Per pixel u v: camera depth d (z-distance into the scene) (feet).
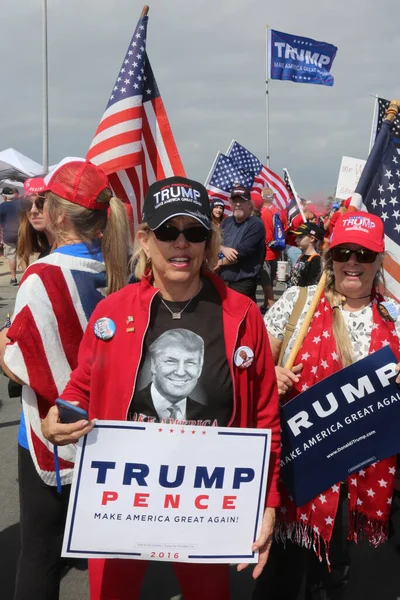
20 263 9.14
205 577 6.94
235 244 25.27
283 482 8.16
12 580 10.66
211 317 6.67
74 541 6.43
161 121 13.98
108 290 8.02
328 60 63.52
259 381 6.85
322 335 8.27
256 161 42.75
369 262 8.11
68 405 6.13
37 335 7.48
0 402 21.36
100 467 6.37
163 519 6.49
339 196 23.98
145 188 13.92
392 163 10.41
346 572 9.65
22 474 8.00
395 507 9.02
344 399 8.01
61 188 7.86
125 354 6.52
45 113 62.28
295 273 21.01
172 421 6.52
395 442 8.00
